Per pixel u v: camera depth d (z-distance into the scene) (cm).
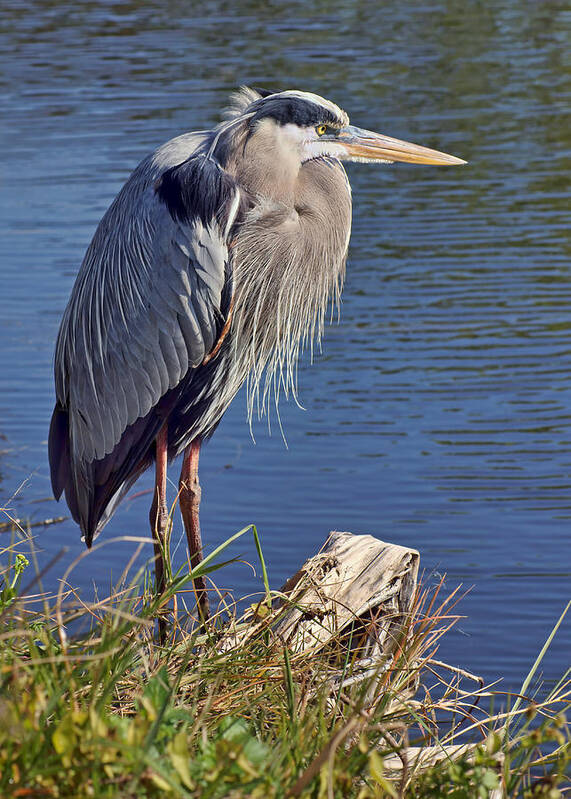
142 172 845
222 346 855
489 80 3475
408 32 4156
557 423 1536
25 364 1745
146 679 574
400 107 3197
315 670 660
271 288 851
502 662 994
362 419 1570
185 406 861
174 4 4741
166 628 713
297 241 846
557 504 1324
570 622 1065
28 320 1925
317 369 1741
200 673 624
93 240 873
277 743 527
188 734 514
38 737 423
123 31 4256
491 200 2516
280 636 684
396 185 2692
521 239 2264
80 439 866
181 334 824
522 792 513
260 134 827
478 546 1233
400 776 572
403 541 1251
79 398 863
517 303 1958
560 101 3238
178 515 1142
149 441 849
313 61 3731
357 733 547
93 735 416
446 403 1606
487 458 1445
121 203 852
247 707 591
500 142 2916
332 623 721
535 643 1029
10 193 2536
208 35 4134
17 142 2917
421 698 884
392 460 1447
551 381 1666
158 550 823
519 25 4212
